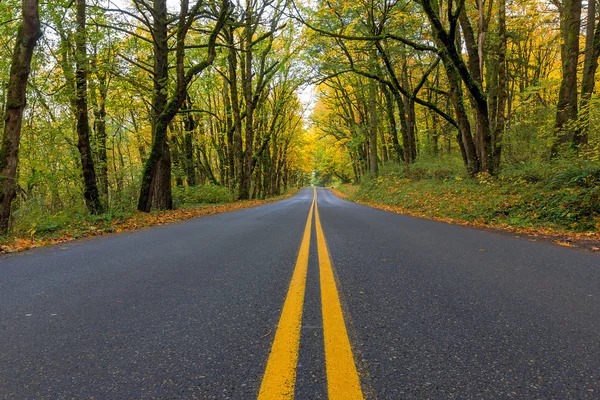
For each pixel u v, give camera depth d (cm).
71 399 161
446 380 172
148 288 345
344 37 1438
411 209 1520
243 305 290
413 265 434
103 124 1648
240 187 2708
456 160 2216
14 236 746
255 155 3183
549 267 427
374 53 1777
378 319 255
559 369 184
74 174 1288
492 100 1495
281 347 209
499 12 1428
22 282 375
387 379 173
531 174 1188
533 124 1684
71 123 1370
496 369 183
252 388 167
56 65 1198
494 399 157
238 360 196
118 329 244
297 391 163
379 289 331
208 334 232
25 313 278
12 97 808
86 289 345
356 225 912
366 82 2725
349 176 7662
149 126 2186
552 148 1347
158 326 248
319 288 335
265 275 390
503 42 1445
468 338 222
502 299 303
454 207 1208
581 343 216
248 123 2731
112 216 1040
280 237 693
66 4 1088
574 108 1252
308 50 1883
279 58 3009
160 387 169
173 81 1673
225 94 3047
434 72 2583
